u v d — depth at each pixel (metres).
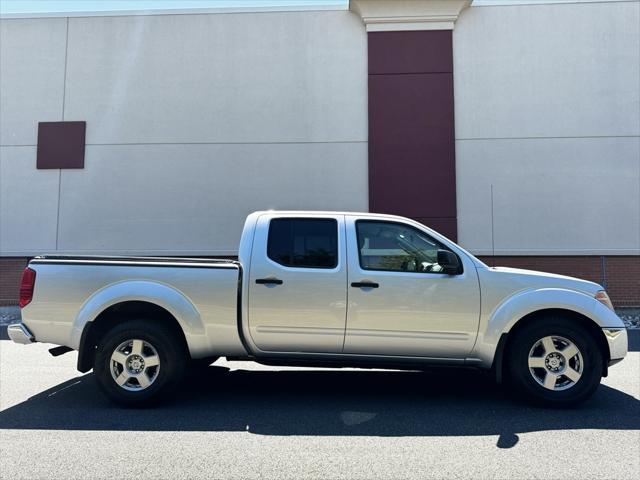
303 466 3.70
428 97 14.00
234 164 14.22
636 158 13.53
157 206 14.23
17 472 3.58
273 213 5.41
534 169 13.68
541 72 13.87
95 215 14.30
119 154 14.41
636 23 13.79
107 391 5.04
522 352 5.00
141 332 5.05
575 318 5.11
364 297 5.04
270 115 14.27
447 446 4.09
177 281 5.12
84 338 5.06
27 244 14.34
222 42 14.51
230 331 5.11
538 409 5.05
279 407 5.16
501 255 13.55
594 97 13.72
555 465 3.70
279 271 5.13
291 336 5.09
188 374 6.64
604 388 5.83
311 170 14.08
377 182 13.91
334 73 14.24
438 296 5.01
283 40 14.41
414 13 14.05
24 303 5.20
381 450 4.00
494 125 13.82
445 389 5.88
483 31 14.05
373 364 5.13
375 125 14.02
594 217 13.48
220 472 3.60
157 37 14.63
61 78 14.69
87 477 3.51
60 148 14.50
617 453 3.92
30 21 14.85
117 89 14.57
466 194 13.73
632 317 11.96
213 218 14.12
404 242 5.25
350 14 14.34
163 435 4.34
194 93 14.44
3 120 14.67
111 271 5.16
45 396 5.55
